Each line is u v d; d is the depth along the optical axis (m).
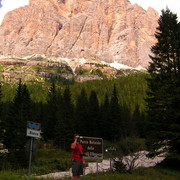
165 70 29.94
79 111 84.06
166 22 31.94
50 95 95.75
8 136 54.00
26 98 65.88
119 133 76.31
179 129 25.80
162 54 31.16
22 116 53.47
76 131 80.81
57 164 39.34
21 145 48.25
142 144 26.20
